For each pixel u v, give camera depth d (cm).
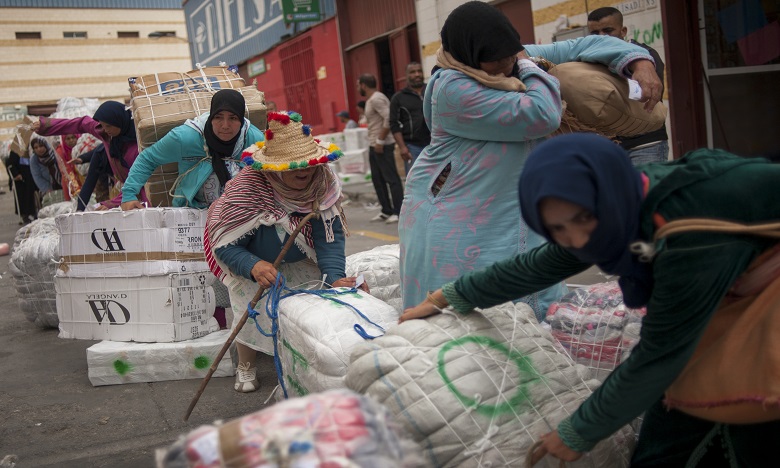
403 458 187
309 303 331
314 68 1983
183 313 482
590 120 359
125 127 603
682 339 202
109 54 3478
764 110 882
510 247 338
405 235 361
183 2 2898
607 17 578
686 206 197
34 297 636
